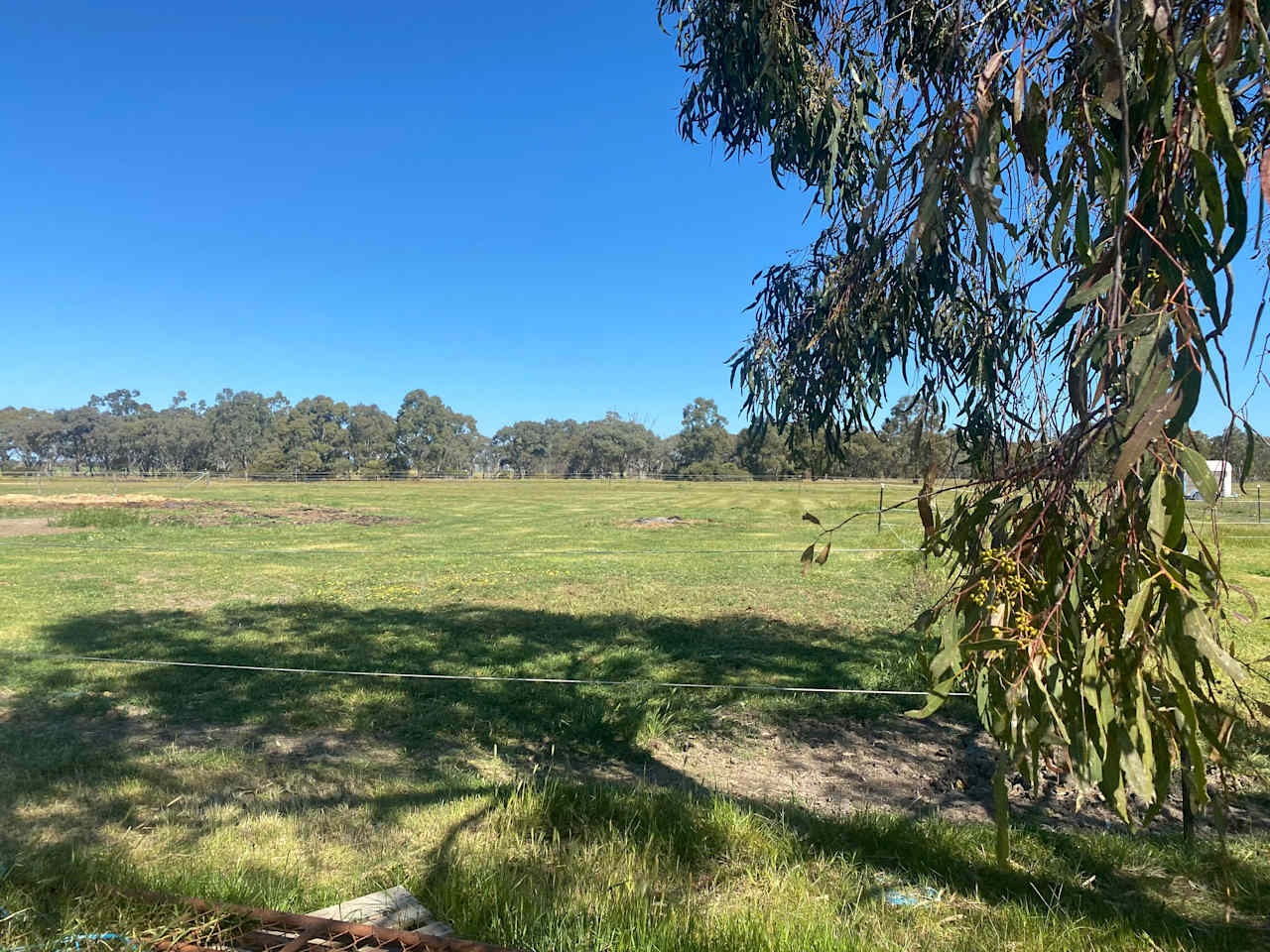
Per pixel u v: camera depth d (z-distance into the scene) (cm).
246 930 260
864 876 317
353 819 376
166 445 9419
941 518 219
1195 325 142
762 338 391
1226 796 217
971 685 187
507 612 959
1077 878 321
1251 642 693
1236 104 201
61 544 1686
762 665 700
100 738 509
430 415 11106
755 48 352
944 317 360
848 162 331
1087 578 168
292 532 2094
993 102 168
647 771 475
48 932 248
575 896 287
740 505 3359
